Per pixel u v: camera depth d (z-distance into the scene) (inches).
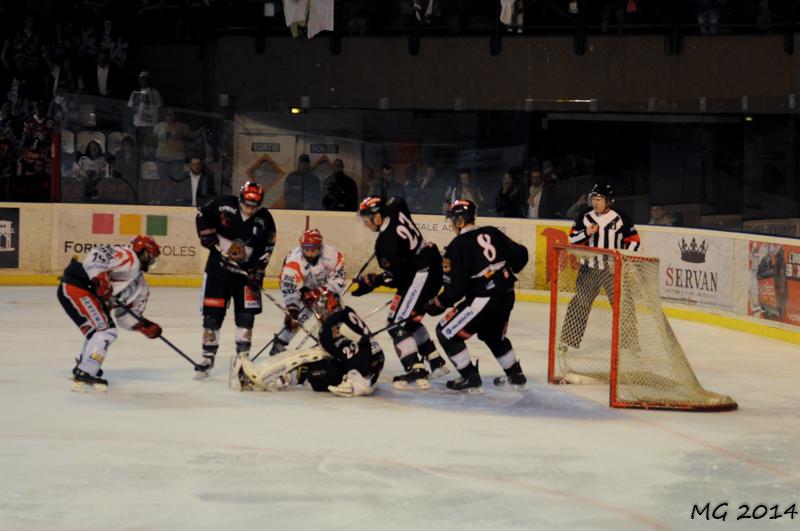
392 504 466.6
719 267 1045.8
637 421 641.0
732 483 513.0
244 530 428.8
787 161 1360.7
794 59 1354.6
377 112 1423.5
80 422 603.5
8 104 1391.5
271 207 1408.7
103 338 685.3
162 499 466.9
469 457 547.2
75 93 1390.3
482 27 1424.7
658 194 1395.2
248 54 1471.5
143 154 1373.0
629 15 1398.9
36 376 732.0
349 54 1449.3
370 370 688.4
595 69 1401.3
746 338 978.1
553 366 751.1
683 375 701.3
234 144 1406.3
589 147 1401.3
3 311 1021.8
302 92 1461.6
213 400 668.1
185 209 1237.7
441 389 717.9
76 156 1358.3
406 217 714.8
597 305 841.5
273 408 647.8
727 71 1374.3
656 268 704.4
